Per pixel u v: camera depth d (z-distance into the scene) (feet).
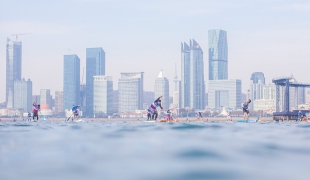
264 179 34.60
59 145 58.08
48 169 39.11
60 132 87.35
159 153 48.26
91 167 39.86
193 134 77.05
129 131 87.45
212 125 120.57
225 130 91.97
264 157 45.37
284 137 71.15
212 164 41.16
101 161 43.14
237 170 38.19
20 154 49.06
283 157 45.42
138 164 41.27
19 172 37.93
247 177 35.32
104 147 54.70
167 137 69.31
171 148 52.65
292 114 392.68
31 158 45.85
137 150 51.06
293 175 36.04
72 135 76.69
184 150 50.60
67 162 42.80
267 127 112.06
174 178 35.04
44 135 78.38
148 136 71.92
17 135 79.71
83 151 50.98
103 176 35.86
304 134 79.97
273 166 40.16
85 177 35.53
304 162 42.29
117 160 43.68
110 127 110.42
